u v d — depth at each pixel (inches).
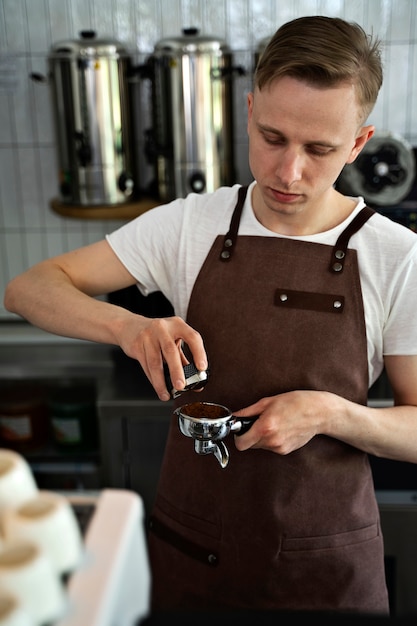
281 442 40.3
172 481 48.0
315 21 36.7
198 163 86.3
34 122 94.5
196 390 41.7
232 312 45.3
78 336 44.3
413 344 43.1
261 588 46.6
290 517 45.4
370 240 43.7
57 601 24.6
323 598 46.6
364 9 89.9
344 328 43.9
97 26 91.4
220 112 85.5
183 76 83.3
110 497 30.5
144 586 29.7
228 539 46.3
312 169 38.4
